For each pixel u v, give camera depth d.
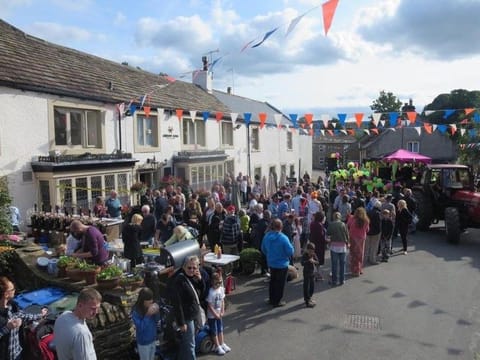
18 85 10.14
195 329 5.64
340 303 7.73
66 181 10.77
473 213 12.48
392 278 9.21
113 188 12.43
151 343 5.01
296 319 6.99
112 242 8.95
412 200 13.28
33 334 4.39
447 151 38.56
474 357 5.61
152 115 15.62
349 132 21.52
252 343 6.11
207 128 19.56
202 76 24.44
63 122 11.88
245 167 23.55
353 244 9.46
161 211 11.20
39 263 6.44
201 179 17.73
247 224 10.91
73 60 14.29
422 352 5.77
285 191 14.88
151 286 6.14
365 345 6.00
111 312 5.45
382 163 21.72
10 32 12.55
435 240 13.19
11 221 8.26
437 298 7.89
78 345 3.61
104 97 13.04
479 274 9.41
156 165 15.49
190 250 6.59
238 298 8.05
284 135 29.20
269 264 7.59
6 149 9.91
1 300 4.25
